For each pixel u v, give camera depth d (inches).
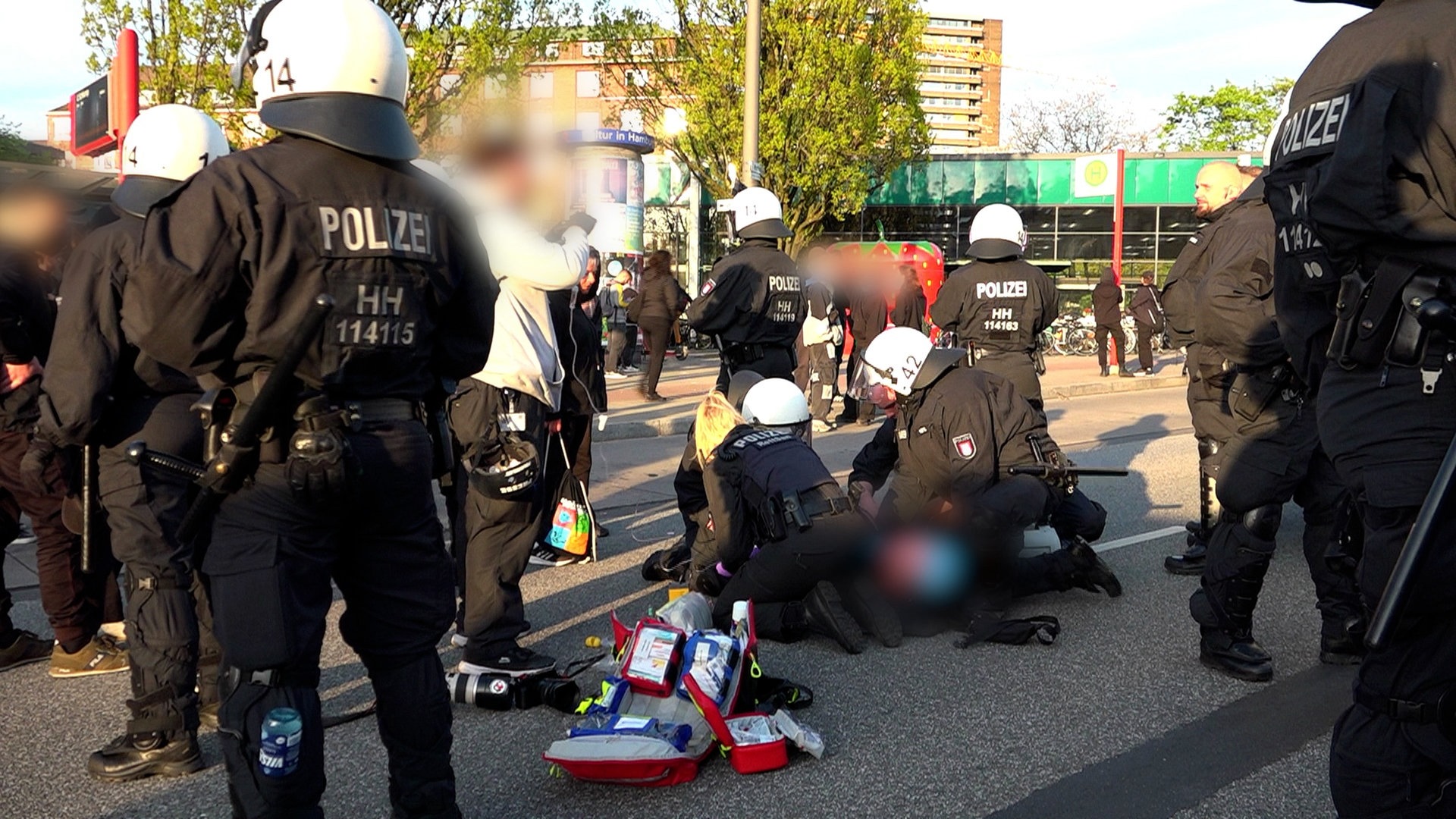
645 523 298.4
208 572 99.6
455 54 551.8
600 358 271.0
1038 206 1380.4
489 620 167.3
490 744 151.7
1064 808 130.6
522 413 165.2
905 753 146.8
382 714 110.5
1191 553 239.1
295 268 96.3
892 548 197.5
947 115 3860.7
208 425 100.7
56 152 816.3
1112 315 741.9
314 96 99.3
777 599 190.7
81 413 132.0
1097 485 341.1
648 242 1142.3
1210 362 209.8
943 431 199.6
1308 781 137.3
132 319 94.1
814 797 134.3
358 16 100.7
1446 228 88.9
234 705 98.4
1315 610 209.2
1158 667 179.5
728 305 254.4
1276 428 166.4
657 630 151.9
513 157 171.3
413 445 105.3
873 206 1385.3
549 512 243.9
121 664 185.0
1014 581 207.2
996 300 261.4
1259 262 165.8
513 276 165.8
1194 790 135.1
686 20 962.1
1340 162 91.4
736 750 140.8
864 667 180.1
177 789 139.9
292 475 96.3
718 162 988.6
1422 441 91.4
